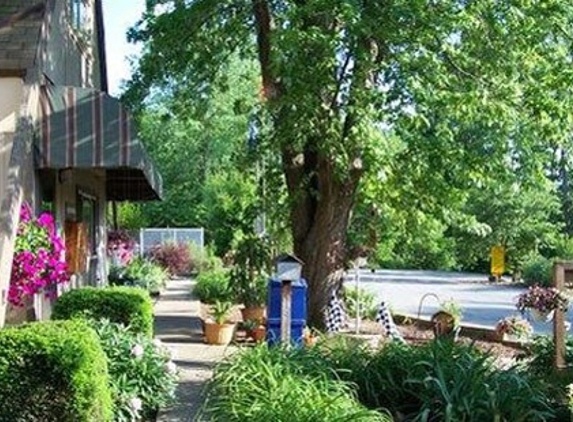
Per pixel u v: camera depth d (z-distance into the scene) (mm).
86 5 17047
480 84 12953
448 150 13852
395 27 11781
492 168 14430
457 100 12297
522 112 13172
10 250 9742
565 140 13211
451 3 12164
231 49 17000
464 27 12375
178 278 31812
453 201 15016
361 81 12297
